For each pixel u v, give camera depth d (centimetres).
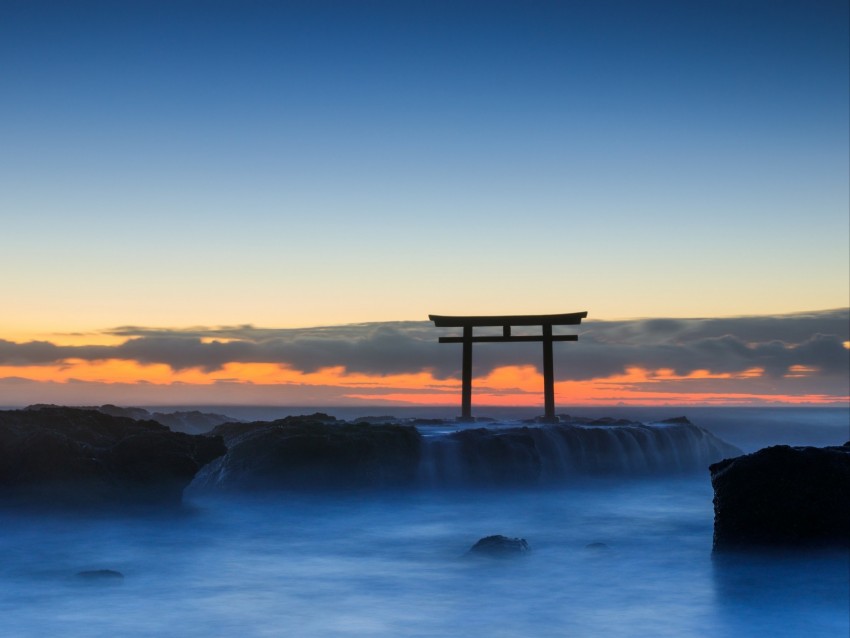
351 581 1777
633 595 1636
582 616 1508
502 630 1425
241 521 2397
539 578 1767
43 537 2142
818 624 1441
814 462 1738
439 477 2823
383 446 2778
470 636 1395
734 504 1741
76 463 2298
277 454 2686
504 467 2881
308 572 1861
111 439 2528
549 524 2461
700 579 1745
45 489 2266
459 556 1972
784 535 1691
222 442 2528
